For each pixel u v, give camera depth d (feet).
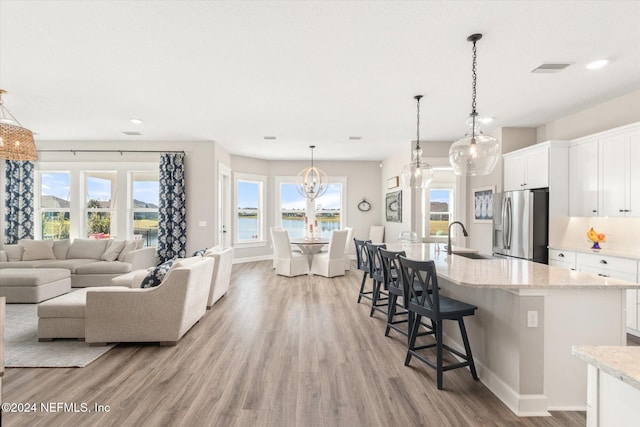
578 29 7.91
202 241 20.72
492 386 7.72
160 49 8.97
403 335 11.10
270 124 16.66
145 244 21.20
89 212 20.98
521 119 15.61
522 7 7.04
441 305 8.30
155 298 10.00
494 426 6.40
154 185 21.20
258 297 15.81
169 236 20.13
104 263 17.26
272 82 11.25
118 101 13.24
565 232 14.06
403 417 6.64
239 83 11.34
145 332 9.99
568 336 7.02
